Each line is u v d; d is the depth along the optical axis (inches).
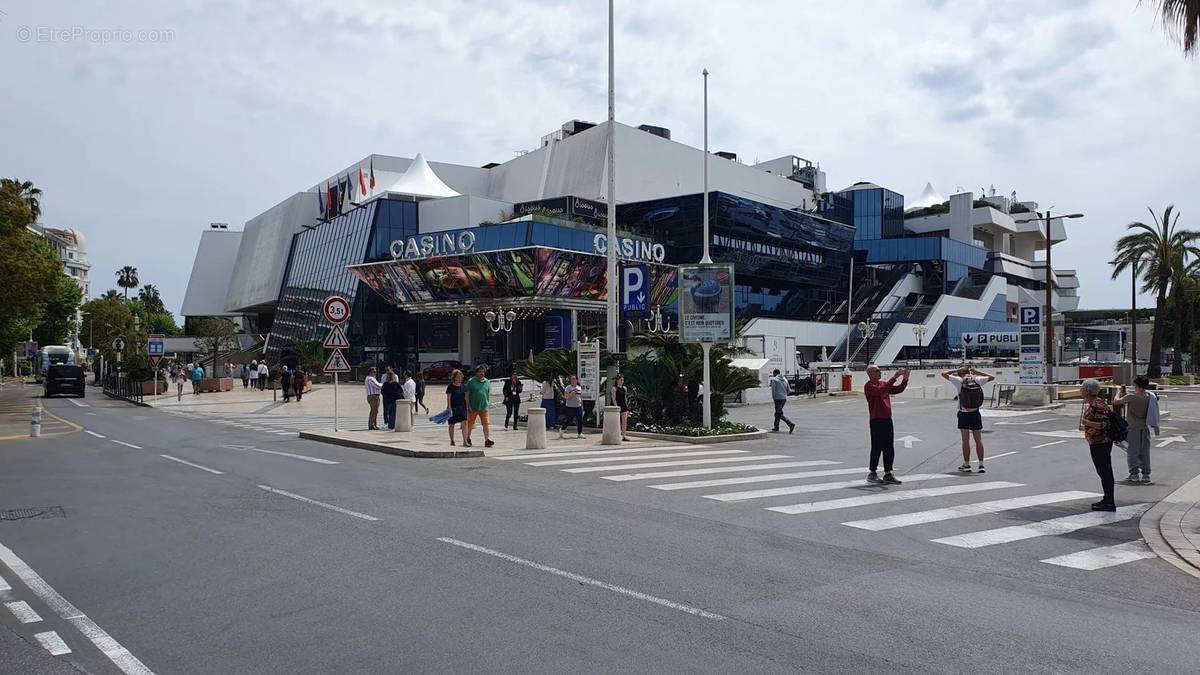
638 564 283.3
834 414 1154.0
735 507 402.0
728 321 792.9
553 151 2817.4
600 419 877.8
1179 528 358.6
